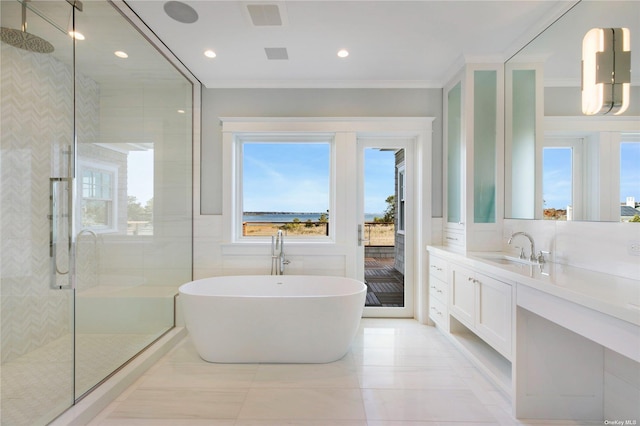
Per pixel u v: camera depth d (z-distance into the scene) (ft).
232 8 6.55
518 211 7.96
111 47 7.90
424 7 6.48
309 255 10.37
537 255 7.13
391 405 5.79
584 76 5.92
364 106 10.32
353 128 10.23
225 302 7.16
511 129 8.29
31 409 5.34
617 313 3.46
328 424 5.27
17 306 6.91
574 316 4.16
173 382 6.58
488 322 6.43
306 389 6.31
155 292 9.04
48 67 7.29
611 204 5.30
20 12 6.63
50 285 7.04
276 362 7.42
